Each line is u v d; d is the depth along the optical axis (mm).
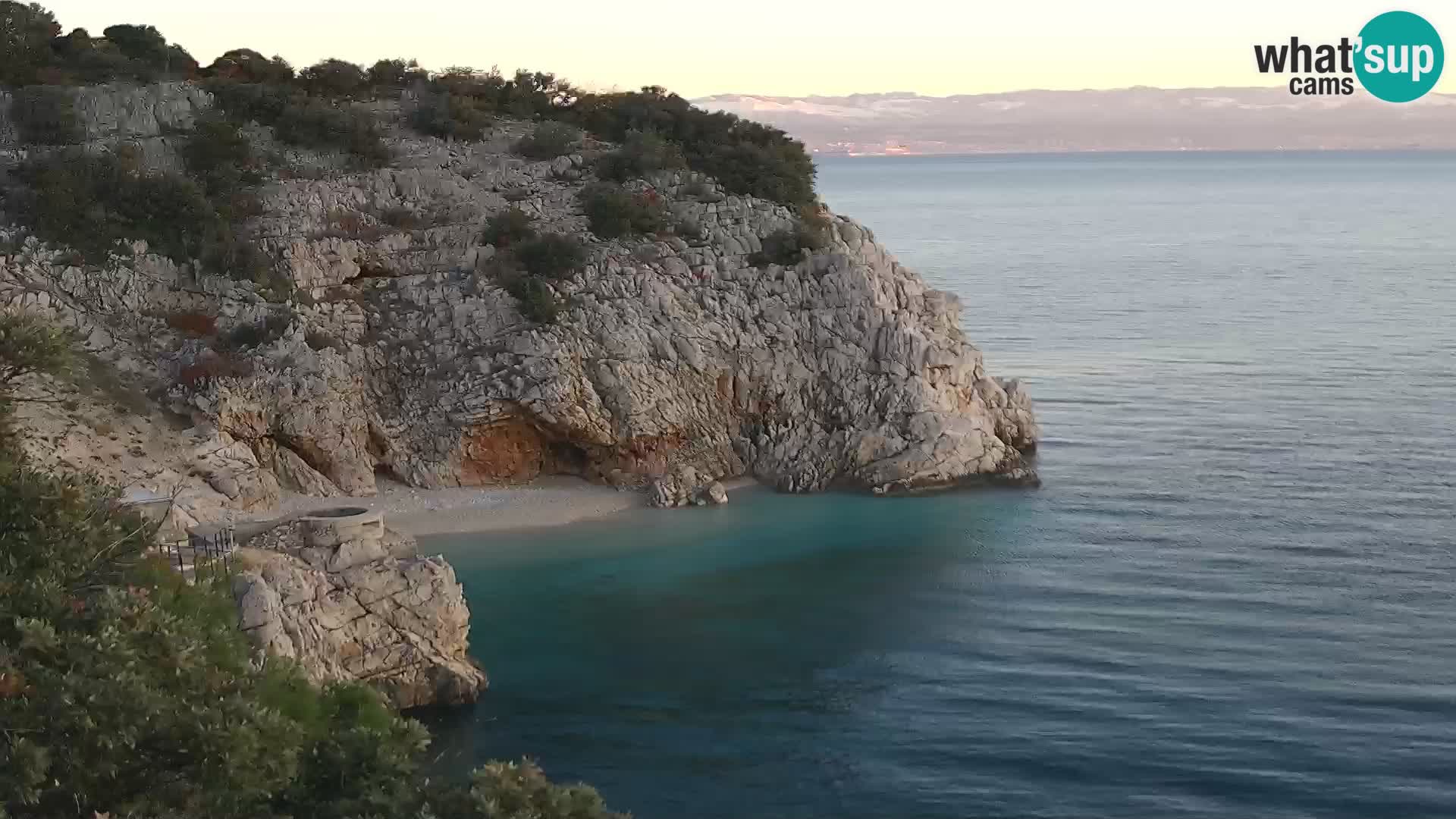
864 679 54156
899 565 68125
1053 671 54750
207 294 79250
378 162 90812
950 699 52219
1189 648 56750
